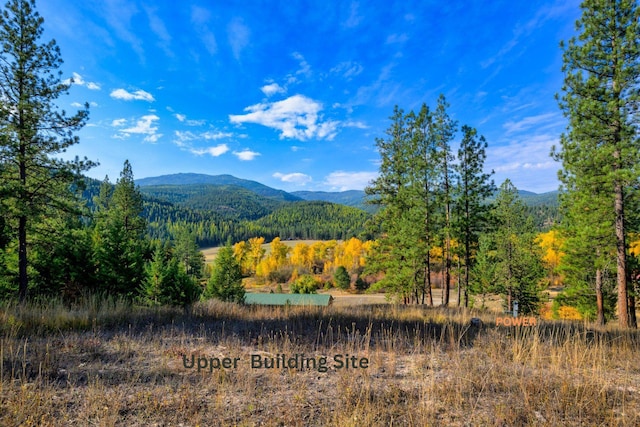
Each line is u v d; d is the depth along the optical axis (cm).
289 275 7644
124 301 966
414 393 410
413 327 792
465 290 1848
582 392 403
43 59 1343
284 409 358
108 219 3017
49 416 328
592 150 1172
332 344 622
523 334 659
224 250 3297
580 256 1572
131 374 445
